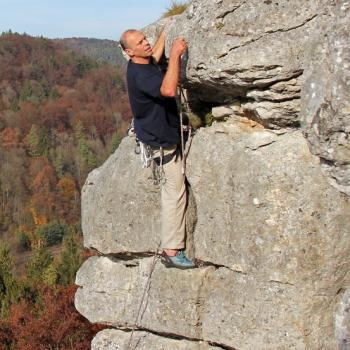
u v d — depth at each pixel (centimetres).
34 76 14300
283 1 559
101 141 11481
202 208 671
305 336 582
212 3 603
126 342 794
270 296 594
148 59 611
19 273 5162
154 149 640
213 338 659
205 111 700
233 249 621
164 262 695
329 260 573
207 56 602
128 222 756
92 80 14500
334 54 519
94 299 831
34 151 10231
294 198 578
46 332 2495
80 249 3434
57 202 8781
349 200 572
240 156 626
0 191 8638
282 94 584
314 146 555
